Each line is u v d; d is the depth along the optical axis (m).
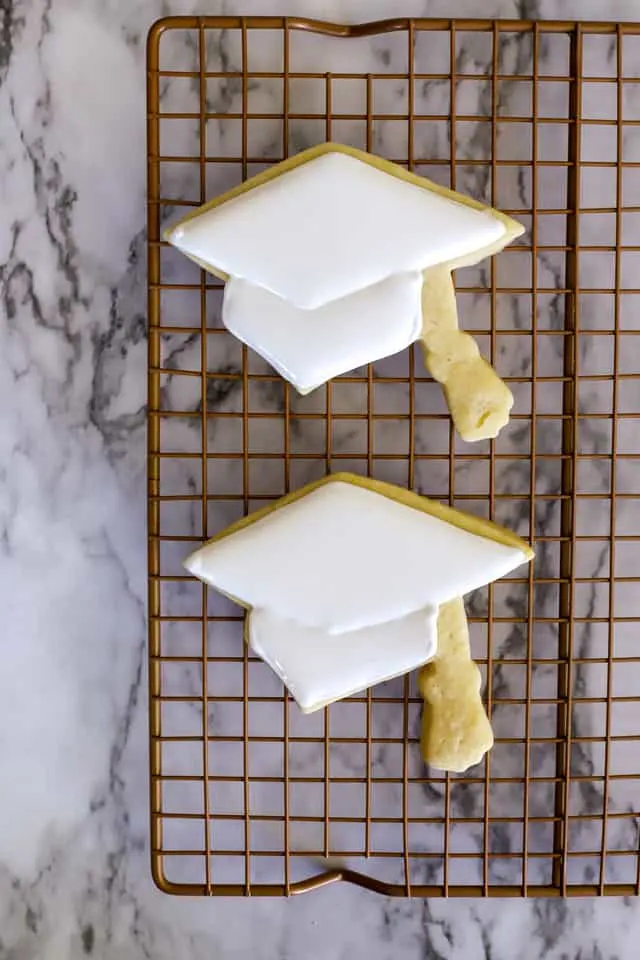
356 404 0.63
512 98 0.62
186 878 0.64
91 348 0.63
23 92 0.62
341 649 0.59
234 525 0.60
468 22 0.60
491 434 0.59
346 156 0.59
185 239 0.59
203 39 0.60
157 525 0.61
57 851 0.64
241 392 0.63
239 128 0.62
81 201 0.63
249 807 0.64
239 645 0.63
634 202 0.62
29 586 0.63
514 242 0.62
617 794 0.64
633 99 0.62
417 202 0.58
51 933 0.64
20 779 0.64
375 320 0.59
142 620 0.63
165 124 0.62
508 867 0.64
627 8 0.62
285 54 0.60
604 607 0.63
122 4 0.62
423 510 0.60
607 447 0.63
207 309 0.62
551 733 0.63
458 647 0.60
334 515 0.59
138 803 0.64
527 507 0.63
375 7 0.62
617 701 0.61
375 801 0.64
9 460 0.63
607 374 0.63
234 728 0.64
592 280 0.62
